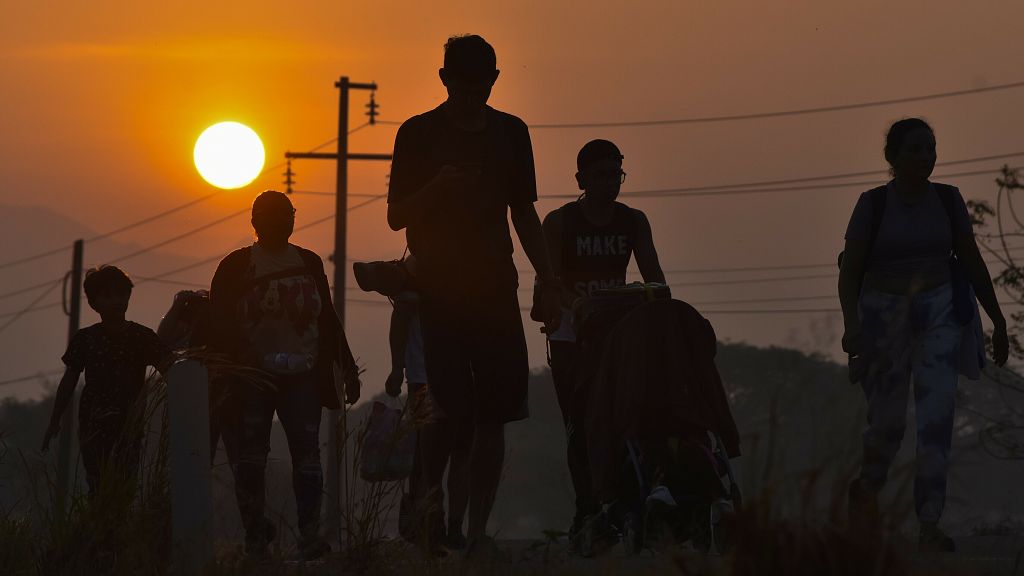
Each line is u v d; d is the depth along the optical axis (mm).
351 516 15047
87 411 18297
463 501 16812
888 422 16922
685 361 16719
